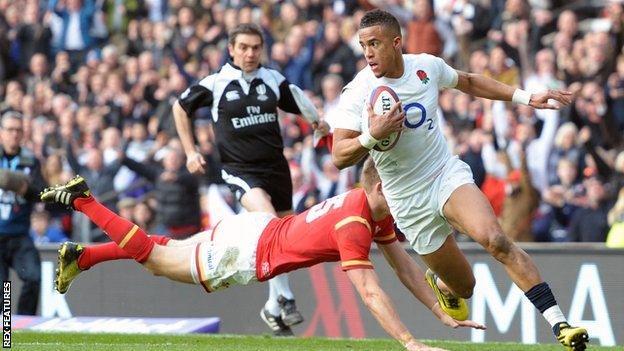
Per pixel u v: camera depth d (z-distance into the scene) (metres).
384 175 22.75
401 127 21.02
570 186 42.28
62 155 51.00
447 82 22.88
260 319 37.50
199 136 46.44
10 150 35.53
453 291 24.59
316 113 30.64
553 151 43.56
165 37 56.72
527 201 40.97
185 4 57.56
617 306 34.53
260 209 29.89
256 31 30.67
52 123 54.56
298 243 23.25
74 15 60.53
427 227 23.03
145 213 45.19
